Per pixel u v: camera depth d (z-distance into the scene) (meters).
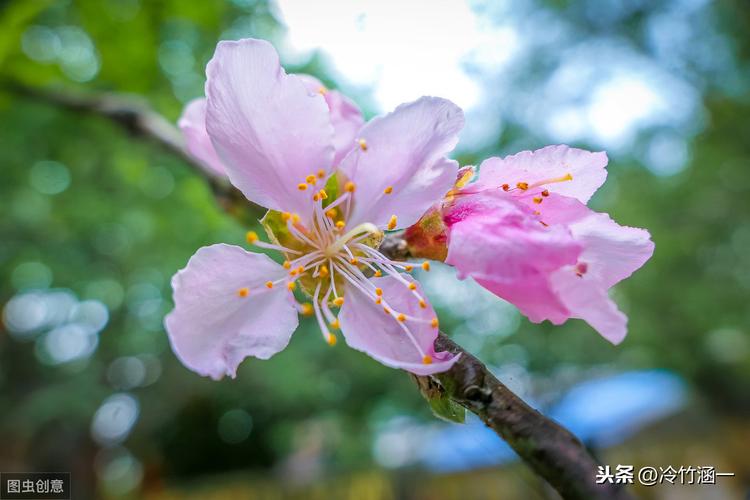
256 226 2.10
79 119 4.96
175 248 5.63
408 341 1.19
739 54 11.38
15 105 4.91
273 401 10.30
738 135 12.08
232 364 1.20
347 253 1.32
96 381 10.12
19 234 8.05
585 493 0.86
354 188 1.30
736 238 12.94
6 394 10.73
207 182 2.10
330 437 9.24
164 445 13.49
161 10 3.83
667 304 11.68
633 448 7.37
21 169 6.71
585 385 8.27
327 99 1.42
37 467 10.47
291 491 9.65
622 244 1.21
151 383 11.16
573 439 0.91
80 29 4.20
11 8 3.36
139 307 8.52
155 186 5.23
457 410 1.05
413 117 1.24
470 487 7.51
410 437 8.80
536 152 1.25
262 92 1.22
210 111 1.21
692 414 7.83
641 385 7.97
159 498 12.88
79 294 8.45
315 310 1.28
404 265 1.25
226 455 13.75
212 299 1.21
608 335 1.12
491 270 1.05
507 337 8.27
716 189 12.94
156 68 4.01
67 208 6.64
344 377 8.83
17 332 10.89
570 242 1.04
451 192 1.28
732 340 13.02
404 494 8.45
